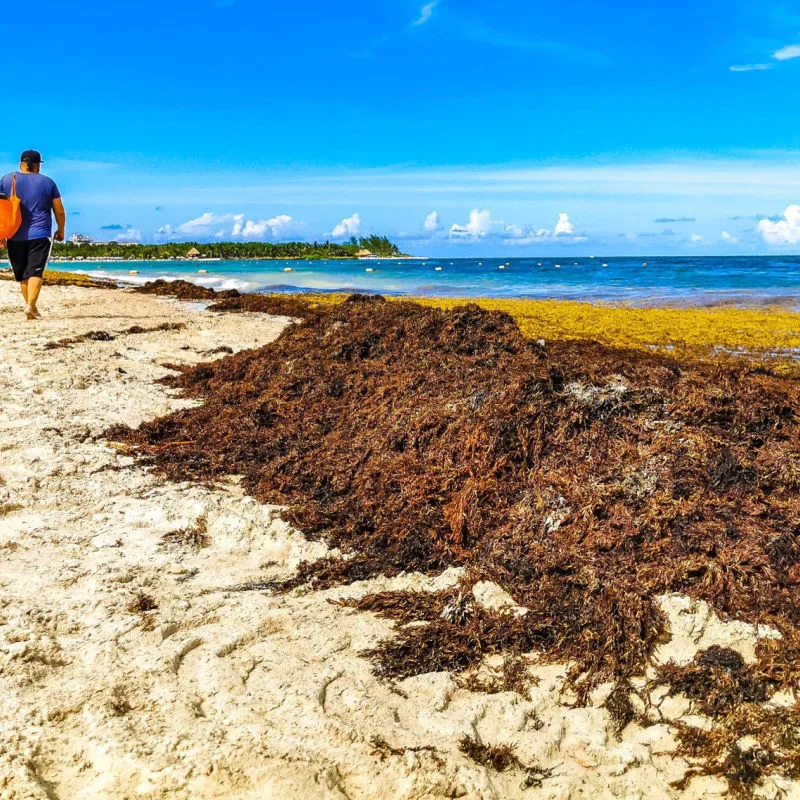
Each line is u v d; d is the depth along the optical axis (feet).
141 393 26.94
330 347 27.86
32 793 7.60
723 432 16.48
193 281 120.88
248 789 7.89
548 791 8.37
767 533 13.35
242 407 23.89
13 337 36.42
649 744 9.44
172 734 8.64
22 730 8.62
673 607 11.86
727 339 48.65
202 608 12.08
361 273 171.42
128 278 125.70
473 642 11.39
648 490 14.61
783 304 75.10
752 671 10.53
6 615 11.37
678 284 119.44
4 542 14.37
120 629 11.16
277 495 17.44
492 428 16.69
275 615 11.97
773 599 11.94
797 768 8.86
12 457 19.21
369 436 19.13
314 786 7.97
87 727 8.75
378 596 12.69
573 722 9.67
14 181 39.40
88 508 16.39
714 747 9.20
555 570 13.01
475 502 15.01
